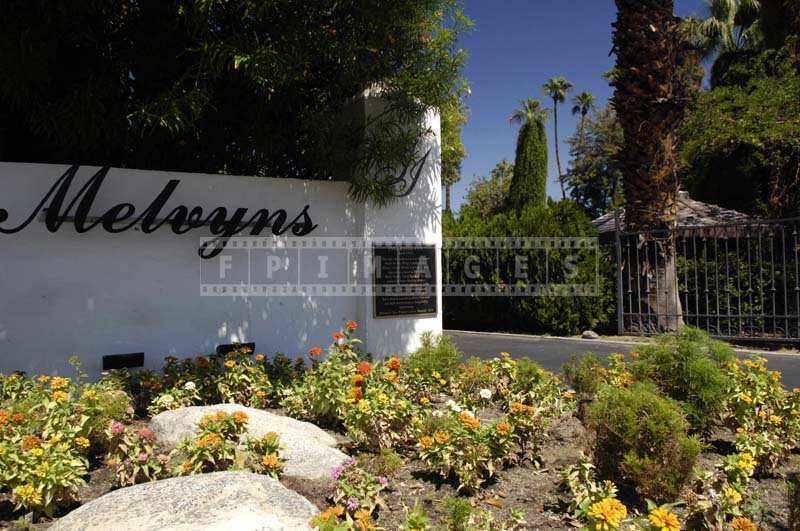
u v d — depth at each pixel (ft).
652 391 13.53
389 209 25.08
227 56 19.22
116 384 17.85
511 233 45.75
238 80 22.41
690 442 11.26
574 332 42.06
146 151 23.02
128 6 21.07
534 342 39.27
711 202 57.41
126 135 21.56
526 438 13.53
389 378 16.69
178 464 11.68
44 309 19.16
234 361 18.63
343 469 11.07
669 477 11.07
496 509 11.37
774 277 36.42
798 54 48.29
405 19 21.67
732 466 10.86
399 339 25.02
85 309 19.75
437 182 26.53
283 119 24.73
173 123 19.69
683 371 14.51
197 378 18.12
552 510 11.35
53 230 18.86
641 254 38.32
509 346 37.06
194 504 8.99
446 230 51.34
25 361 18.84
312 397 16.72
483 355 33.01
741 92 47.80
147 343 20.66
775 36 52.70
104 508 9.04
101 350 19.93
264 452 11.67
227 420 12.25
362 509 10.65
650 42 35.70
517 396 17.56
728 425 14.79
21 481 10.50
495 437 12.46
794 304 37.14
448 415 15.08
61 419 12.57
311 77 24.03
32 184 19.06
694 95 37.24
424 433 13.89
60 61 20.67
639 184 36.94
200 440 11.37
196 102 19.45
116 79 21.11
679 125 37.11
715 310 39.70
